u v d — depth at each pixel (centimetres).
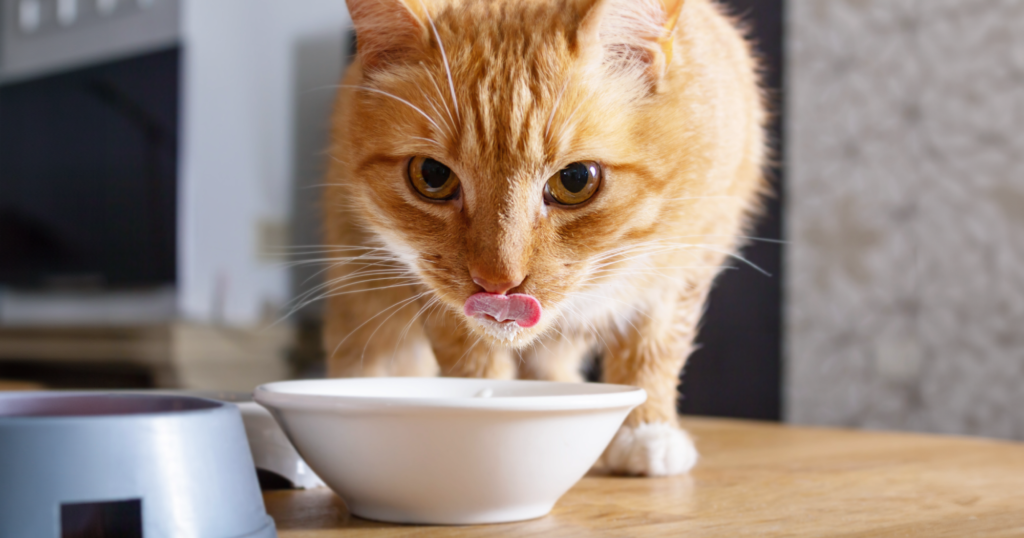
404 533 35
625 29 45
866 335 106
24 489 30
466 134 44
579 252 46
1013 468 45
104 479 30
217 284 134
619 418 36
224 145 136
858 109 107
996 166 99
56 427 30
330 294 55
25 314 156
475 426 35
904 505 39
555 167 45
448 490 35
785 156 109
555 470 36
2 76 152
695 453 46
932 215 103
